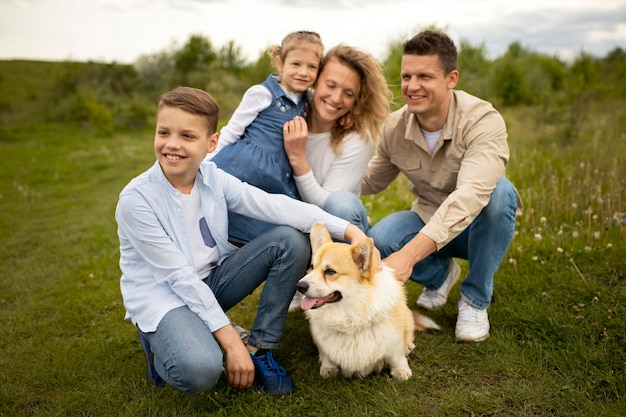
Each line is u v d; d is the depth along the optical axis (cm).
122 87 2558
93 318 394
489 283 319
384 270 287
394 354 280
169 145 244
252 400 267
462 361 298
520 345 307
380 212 607
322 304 266
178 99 243
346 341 275
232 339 252
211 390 278
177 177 259
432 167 343
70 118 2234
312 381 288
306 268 295
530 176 640
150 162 1308
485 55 1906
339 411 259
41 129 2086
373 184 396
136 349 336
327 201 329
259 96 335
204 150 257
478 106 317
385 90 343
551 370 277
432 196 358
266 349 282
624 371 264
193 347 236
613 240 417
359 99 338
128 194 246
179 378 236
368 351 273
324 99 327
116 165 1276
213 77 2362
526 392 260
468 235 332
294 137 321
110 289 446
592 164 613
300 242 278
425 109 315
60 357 328
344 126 346
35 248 619
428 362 299
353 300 270
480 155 306
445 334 331
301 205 292
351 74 323
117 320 385
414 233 348
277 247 276
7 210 848
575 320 315
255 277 282
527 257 412
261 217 290
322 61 335
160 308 248
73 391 287
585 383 262
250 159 323
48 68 3803
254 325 286
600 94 1642
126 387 288
